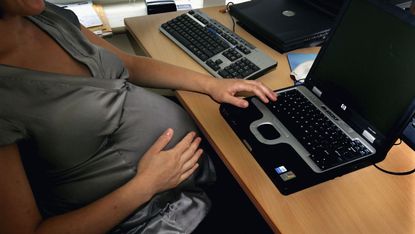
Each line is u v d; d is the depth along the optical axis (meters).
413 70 0.63
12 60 0.65
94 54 0.77
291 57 1.02
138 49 1.52
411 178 0.70
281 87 0.92
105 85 0.72
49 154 0.64
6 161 0.55
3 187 0.54
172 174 0.74
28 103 0.61
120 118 0.74
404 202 0.66
